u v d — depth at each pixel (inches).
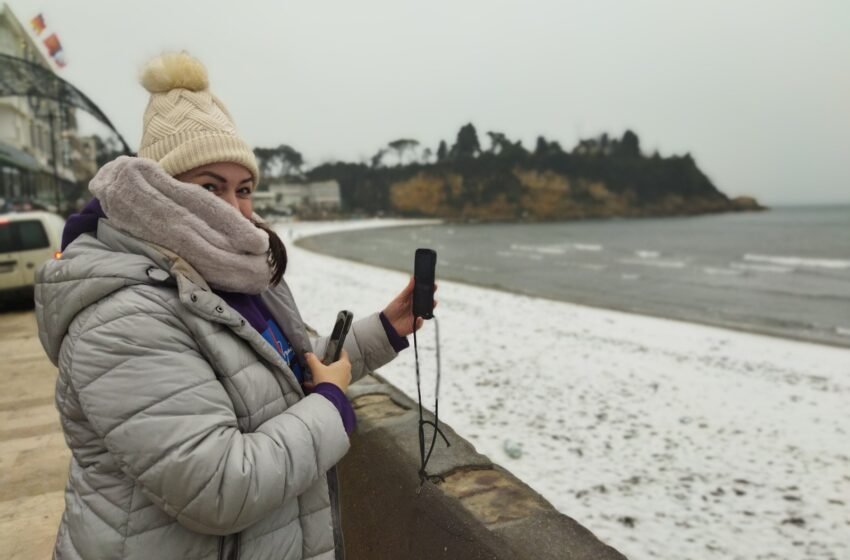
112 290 35.5
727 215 7160.4
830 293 869.8
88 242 39.3
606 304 708.7
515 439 206.4
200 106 41.5
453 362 313.1
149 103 42.6
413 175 6309.1
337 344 48.6
